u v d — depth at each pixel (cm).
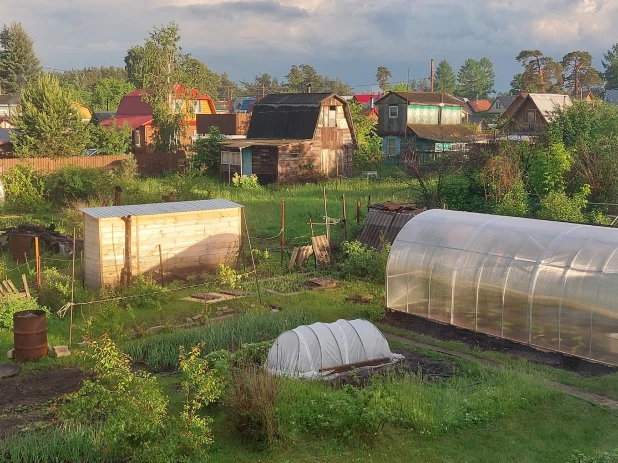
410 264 1728
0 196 3550
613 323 1318
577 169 2703
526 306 1470
